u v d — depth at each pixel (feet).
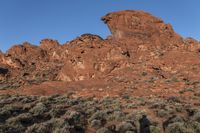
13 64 229.66
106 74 150.20
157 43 201.46
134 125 53.93
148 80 130.72
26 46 281.54
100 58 158.81
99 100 86.74
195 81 124.98
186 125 55.31
